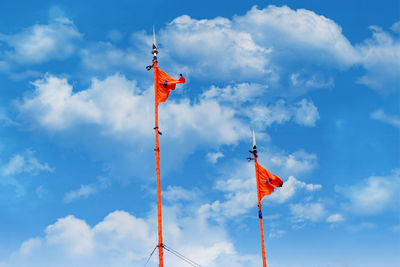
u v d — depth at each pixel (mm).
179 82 40781
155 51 41562
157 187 37094
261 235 45438
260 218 46125
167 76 41219
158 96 40562
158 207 36438
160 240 35594
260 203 46656
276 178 47844
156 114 39625
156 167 37688
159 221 36062
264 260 44312
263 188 47281
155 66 41188
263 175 47688
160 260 35094
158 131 39000
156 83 40750
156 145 38469
